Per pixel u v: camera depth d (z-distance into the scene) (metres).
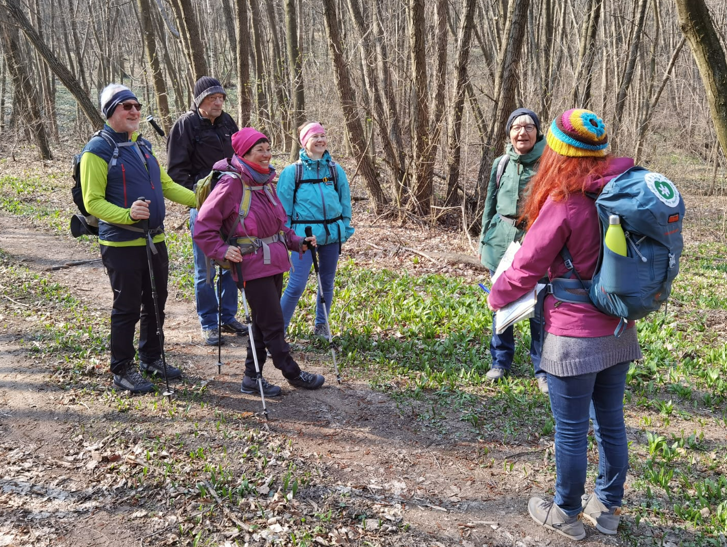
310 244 4.82
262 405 4.52
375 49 12.95
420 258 9.98
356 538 3.17
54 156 20.30
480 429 4.31
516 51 11.12
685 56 23.34
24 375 4.81
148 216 4.14
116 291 4.42
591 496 3.32
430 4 15.80
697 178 20.33
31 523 3.16
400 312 6.63
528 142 4.53
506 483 3.71
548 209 2.83
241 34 14.58
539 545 3.18
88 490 3.45
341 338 5.89
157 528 3.17
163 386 4.73
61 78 13.62
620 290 2.60
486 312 6.66
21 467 3.62
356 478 3.70
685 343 6.06
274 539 3.10
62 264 8.26
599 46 18.56
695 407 4.73
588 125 2.74
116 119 4.28
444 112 12.63
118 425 4.13
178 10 16.41
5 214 11.25
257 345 4.66
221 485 3.52
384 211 13.18
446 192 12.94
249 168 4.27
